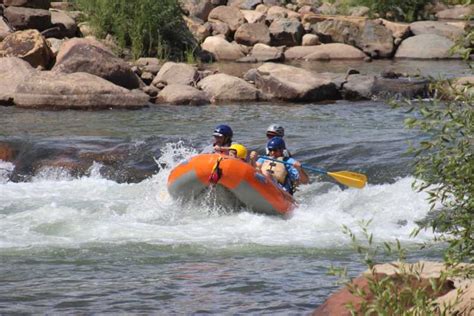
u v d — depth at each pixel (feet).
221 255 73.51
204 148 121.70
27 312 57.36
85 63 174.60
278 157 98.07
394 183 102.32
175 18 225.15
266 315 56.29
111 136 131.23
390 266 49.21
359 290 42.22
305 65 232.32
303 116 156.87
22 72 169.68
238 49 239.91
